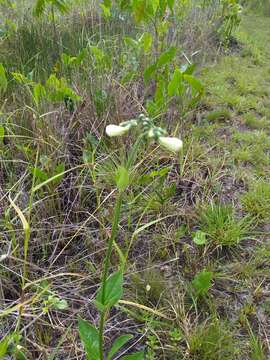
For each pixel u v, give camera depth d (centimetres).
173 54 250
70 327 172
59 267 203
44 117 246
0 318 172
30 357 161
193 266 211
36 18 416
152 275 201
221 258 219
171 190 243
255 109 385
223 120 359
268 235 236
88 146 258
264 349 177
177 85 236
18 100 283
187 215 234
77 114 264
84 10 468
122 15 445
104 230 214
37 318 160
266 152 317
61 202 231
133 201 217
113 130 114
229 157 299
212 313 188
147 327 178
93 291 195
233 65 481
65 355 167
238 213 249
